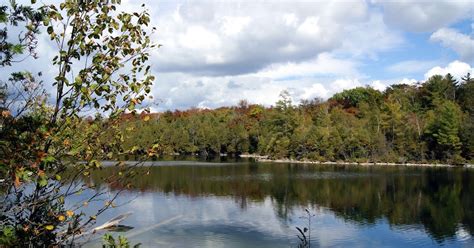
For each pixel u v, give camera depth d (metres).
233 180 49.31
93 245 15.30
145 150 4.78
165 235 23.73
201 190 41.12
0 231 4.02
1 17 3.88
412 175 54.28
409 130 74.69
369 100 104.56
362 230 26.14
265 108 109.38
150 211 29.97
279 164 73.06
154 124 84.56
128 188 5.03
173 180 48.84
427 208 32.91
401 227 26.95
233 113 113.69
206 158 89.69
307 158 79.75
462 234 25.25
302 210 31.88
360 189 42.56
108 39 4.53
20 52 4.01
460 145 69.62
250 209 31.98
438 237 24.72
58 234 4.55
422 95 97.31
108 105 4.50
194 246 21.86
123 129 4.58
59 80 4.34
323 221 28.41
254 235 24.42
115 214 26.22
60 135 4.18
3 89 4.25
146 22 4.70
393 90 104.69
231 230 25.47
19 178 3.87
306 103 108.50
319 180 49.59
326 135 78.56
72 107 4.32
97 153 4.42
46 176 4.01
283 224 27.25
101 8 4.46
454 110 71.88
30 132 4.01
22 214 4.33
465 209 32.25
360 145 75.88
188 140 94.94
